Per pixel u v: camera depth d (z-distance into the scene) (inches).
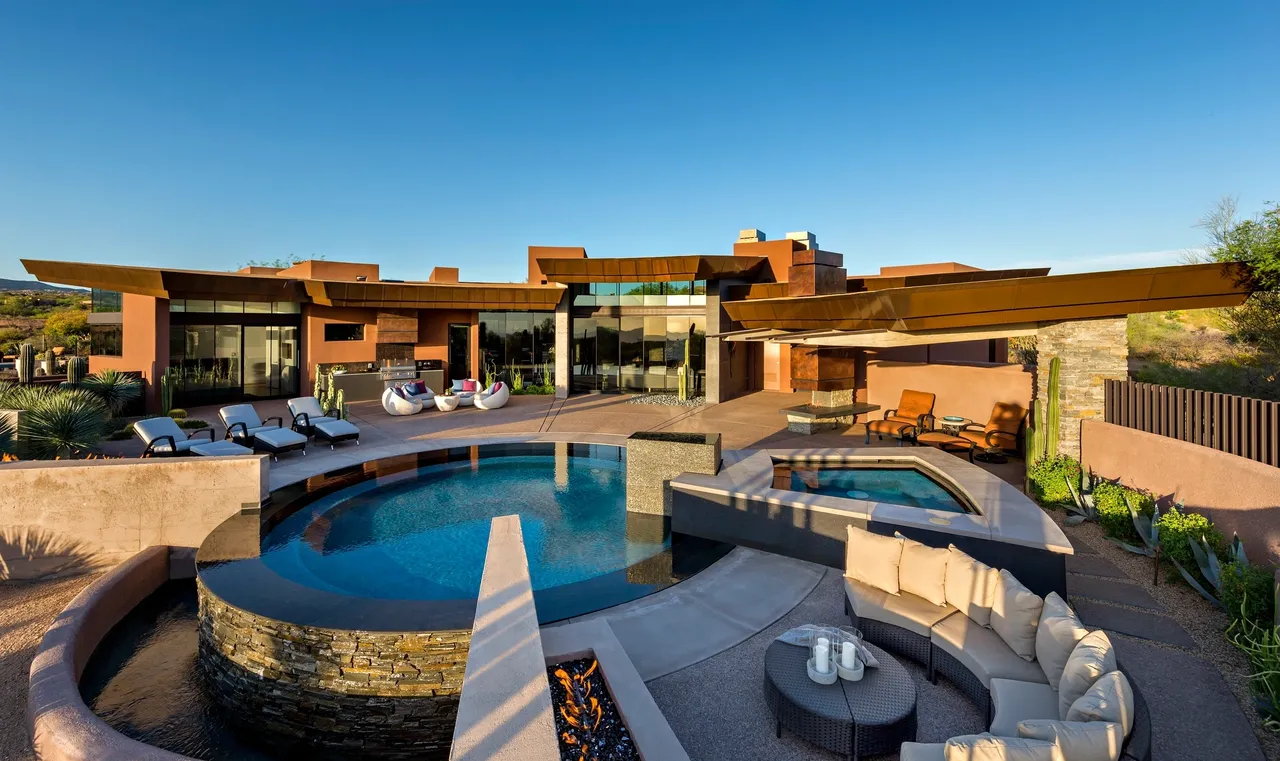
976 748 133.5
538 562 331.9
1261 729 189.2
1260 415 294.2
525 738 132.6
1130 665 224.7
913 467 440.1
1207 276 358.3
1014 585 209.3
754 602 281.7
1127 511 347.6
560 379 946.1
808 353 682.8
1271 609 233.9
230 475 387.2
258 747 245.3
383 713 236.2
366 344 967.6
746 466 410.9
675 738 165.9
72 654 255.1
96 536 373.7
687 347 917.8
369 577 315.9
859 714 176.2
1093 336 424.2
